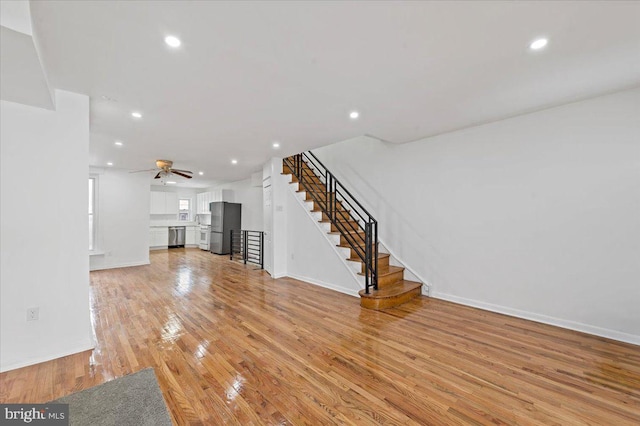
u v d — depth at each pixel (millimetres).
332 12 1605
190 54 2018
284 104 2918
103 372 2260
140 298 4277
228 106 2949
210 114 3164
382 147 4926
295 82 2451
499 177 3564
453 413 1790
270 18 1646
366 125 3621
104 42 1856
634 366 2314
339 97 2760
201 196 11102
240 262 7582
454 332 3010
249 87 2533
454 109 3127
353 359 2455
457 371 2264
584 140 2969
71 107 2615
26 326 2402
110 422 1710
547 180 3211
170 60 2092
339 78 2391
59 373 2248
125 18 1625
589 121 2939
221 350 2621
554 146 3152
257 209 8328
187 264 7258
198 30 1750
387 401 1907
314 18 1653
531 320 3334
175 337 2902
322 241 4984
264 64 2164
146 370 2287
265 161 5934
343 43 1911
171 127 3604
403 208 4609
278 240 5742
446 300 4098
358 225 4703
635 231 2725
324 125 3586
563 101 2971
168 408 1835
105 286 4996
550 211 3199
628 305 2760
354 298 4258
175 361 2426
